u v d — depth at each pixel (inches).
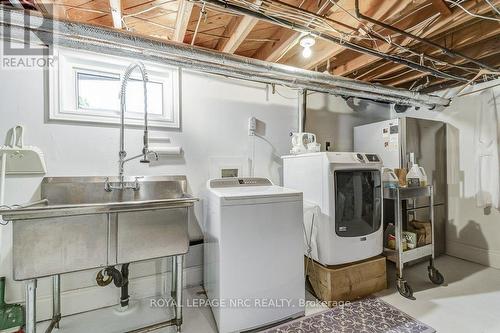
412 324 68.5
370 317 72.4
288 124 115.6
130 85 86.2
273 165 111.9
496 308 76.4
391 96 107.5
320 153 84.7
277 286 70.6
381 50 84.5
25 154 70.3
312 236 88.3
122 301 77.0
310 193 89.7
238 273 65.8
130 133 84.8
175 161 91.7
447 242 124.9
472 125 116.3
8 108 70.1
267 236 69.2
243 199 66.5
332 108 131.3
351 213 85.6
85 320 73.0
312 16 61.8
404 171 97.6
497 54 95.1
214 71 82.8
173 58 75.1
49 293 73.7
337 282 80.3
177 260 67.1
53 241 52.4
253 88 107.2
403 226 102.1
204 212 86.4
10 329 64.9
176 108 91.1
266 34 83.4
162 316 75.1
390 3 60.8
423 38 72.8
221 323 64.2
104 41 60.9
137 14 69.5
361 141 131.8
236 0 56.1
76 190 75.0
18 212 48.8
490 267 109.0
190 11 59.9
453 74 99.1
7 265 70.0
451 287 90.5
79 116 77.6
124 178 80.7
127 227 59.0
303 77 86.2
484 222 112.3
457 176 121.6
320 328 67.8
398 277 86.2
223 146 100.7
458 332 65.0
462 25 76.5
